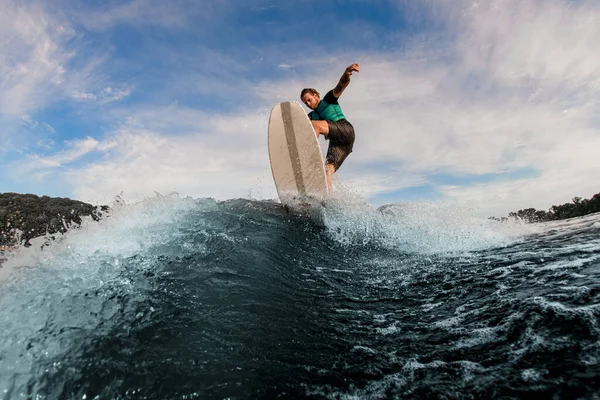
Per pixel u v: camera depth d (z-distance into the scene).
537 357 1.55
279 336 2.12
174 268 2.89
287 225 4.67
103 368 1.78
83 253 3.06
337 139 5.77
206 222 4.05
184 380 1.70
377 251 4.28
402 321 2.32
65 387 1.70
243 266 3.12
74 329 2.07
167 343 1.96
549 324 1.77
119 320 2.15
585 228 4.04
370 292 2.97
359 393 1.58
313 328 2.26
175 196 4.76
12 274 2.67
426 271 3.34
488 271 2.96
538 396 1.31
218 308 2.37
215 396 1.60
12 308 2.26
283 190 5.57
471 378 1.53
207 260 3.10
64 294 2.42
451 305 2.42
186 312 2.27
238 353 1.92
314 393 1.60
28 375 1.77
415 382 1.60
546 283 2.35
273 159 5.67
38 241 3.30
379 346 1.99
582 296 1.98
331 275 3.40
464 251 3.89
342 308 2.62
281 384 1.67
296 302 2.66
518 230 4.71
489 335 1.86
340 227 4.96
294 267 3.45
